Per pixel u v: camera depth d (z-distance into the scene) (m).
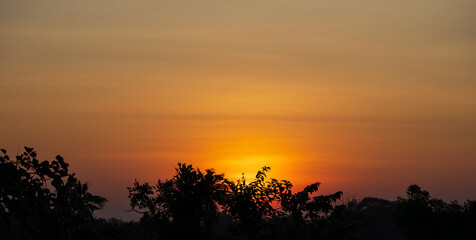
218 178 31.33
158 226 30.28
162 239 30.00
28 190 21.44
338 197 31.17
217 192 30.98
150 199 31.39
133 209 31.23
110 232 23.94
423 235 63.09
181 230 29.94
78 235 21.84
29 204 21.27
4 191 21.22
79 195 21.81
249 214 31.48
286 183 31.81
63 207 21.58
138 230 30.48
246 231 31.58
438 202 64.56
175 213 30.52
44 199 21.50
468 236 61.44
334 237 30.14
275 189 31.83
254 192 31.83
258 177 31.97
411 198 65.50
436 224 62.78
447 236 61.84
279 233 30.62
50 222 21.33
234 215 31.77
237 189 31.92
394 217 66.38
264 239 30.72
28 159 21.91
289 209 31.30
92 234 22.09
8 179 21.19
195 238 29.91
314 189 31.34
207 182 30.86
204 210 30.81
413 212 63.84
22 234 20.97
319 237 30.11
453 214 63.09
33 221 20.94
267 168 32.09
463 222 62.44
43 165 21.83
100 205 22.12
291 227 30.86
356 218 31.83
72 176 21.97
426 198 65.12
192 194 30.47
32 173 21.89
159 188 30.98
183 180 30.75
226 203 31.52
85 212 21.86
